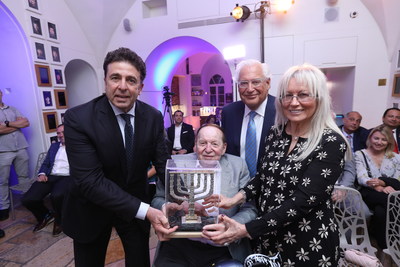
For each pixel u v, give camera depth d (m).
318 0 3.42
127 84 0.93
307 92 0.82
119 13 4.22
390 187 1.96
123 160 1.06
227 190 1.18
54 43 3.43
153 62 4.64
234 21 3.79
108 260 1.97
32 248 2.16
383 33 3.24
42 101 3.21
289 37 3.60
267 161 0.99
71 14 3.80
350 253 1.13
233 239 0.86
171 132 4.05
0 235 2.35
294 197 0.82
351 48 3.40
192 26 4.01
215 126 1.26
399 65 3.09
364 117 3.50
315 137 0.85
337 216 1.62
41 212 2.55
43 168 2.66
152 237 2.31
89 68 4.39
